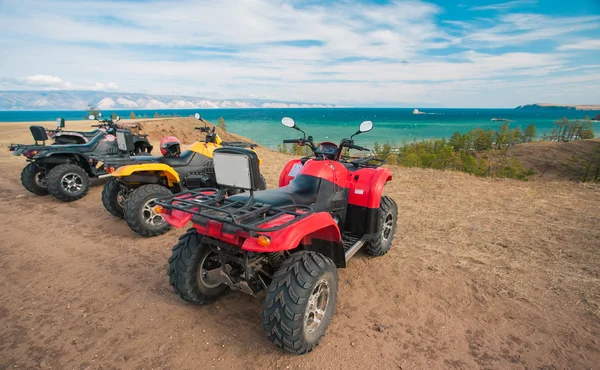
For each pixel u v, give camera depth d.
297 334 2.47
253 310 3.31
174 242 5.04
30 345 2.79
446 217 6.07
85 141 9.36
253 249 2.35
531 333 2.94
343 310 3.30
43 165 7.54
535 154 72.31
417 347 2.77
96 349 2.74
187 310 3.30
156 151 14.24
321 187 3.48
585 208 6.53
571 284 3.72
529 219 5.92
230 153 2.64
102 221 5.98
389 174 4.38
